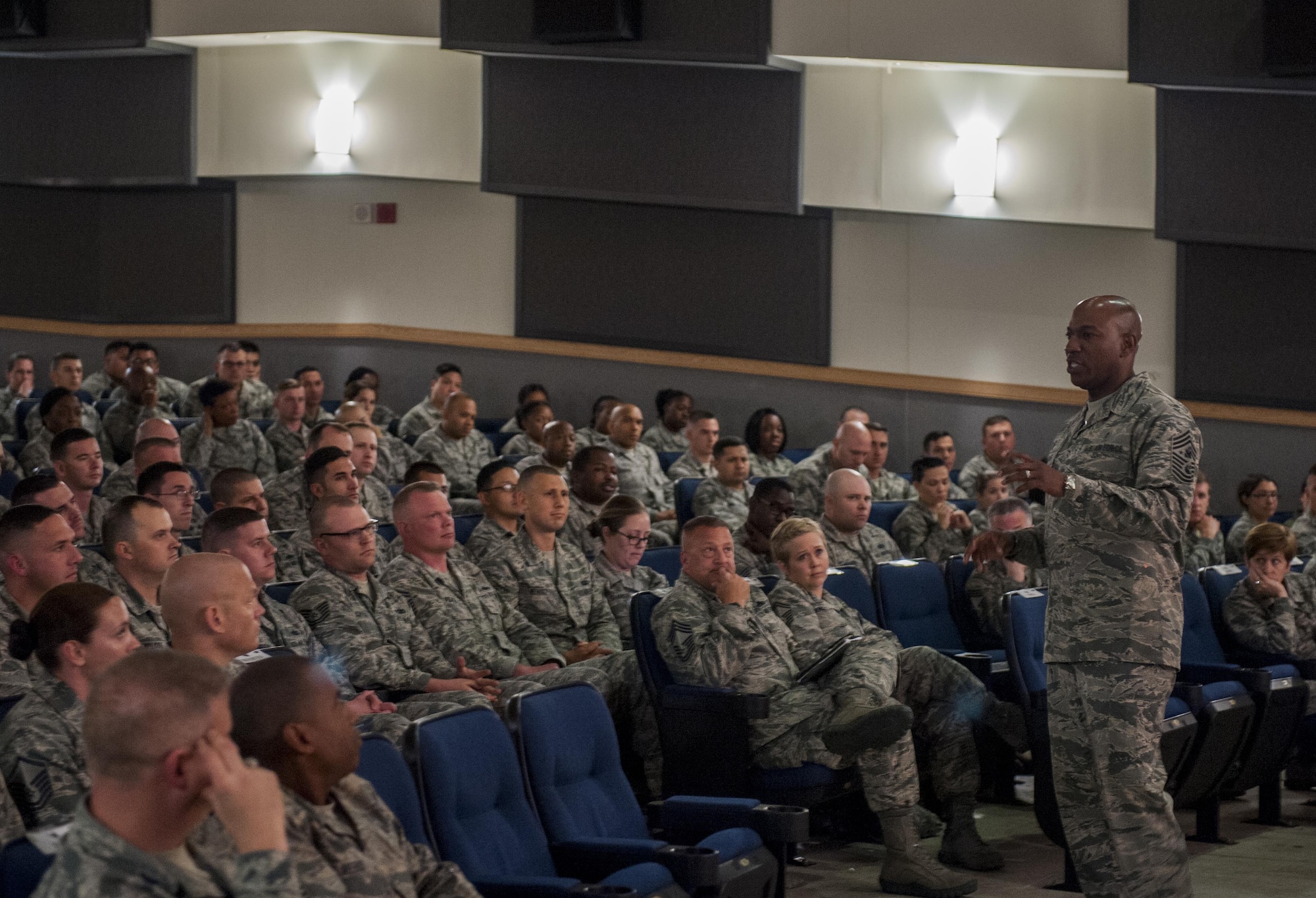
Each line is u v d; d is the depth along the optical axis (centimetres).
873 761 460
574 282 1155
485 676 487
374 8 1076
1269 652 615
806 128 958
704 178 986
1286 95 807
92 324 1259
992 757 572
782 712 463
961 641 629
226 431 860
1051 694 384
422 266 1212
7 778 315
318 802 252
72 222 1254
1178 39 788
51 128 1180
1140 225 866
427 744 303
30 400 1038
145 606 437
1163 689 372
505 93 1050
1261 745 536
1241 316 914
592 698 361
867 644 493
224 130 1151
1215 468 929
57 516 401
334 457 598
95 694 196
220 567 350
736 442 806
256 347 1136
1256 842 539
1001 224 996
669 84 992
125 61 1158
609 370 1149
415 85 1125
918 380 1029
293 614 459
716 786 457
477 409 1198
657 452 1013
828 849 519
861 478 688
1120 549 370
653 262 1124
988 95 908
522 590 561
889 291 1040
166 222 1240
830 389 1064
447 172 1119
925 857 462
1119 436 375
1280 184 812
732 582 483
